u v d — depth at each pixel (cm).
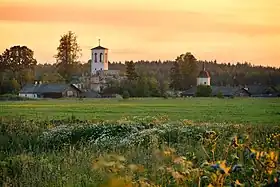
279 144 849
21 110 5956
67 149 2086
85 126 2683
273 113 5006
